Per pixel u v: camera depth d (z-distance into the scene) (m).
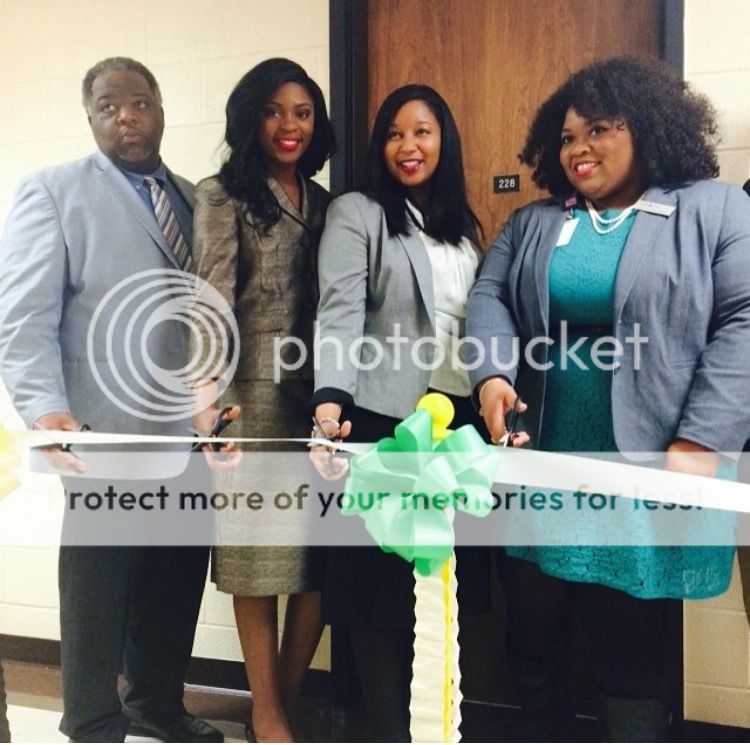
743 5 1.50
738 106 1.51
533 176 1.34
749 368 1.07
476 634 1.69
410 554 0.68
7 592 2.05
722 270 1.10
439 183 1.37
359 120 1.73
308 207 1.52
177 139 1.84
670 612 1.41
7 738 1.01
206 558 1.59
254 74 1.51
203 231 1.46
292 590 1.39
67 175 1.45
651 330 1.12
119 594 1.43
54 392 1.34
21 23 1.97
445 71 1.69
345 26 1.69
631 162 1.18
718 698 1.58
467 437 0.71
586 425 1.17
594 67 1.25
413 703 0.69
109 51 1.90
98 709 1.40
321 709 1.73
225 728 1.67
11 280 1.37
